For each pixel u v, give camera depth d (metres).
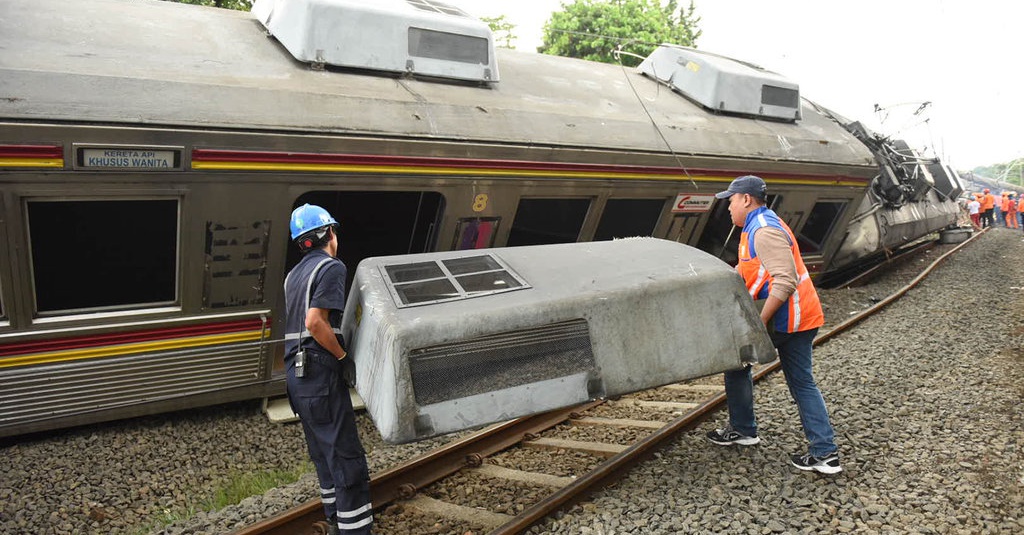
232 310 5.43
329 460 3.27
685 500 3.92
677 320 3.80
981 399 5.54
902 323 8.31
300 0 5.81
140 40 5.28
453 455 4.72
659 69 9.05
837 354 6.86
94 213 4.90
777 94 9.02
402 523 3.94
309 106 5.25
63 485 4.64
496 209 6.27
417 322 3.19
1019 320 8.62
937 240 19.41
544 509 3.74
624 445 4.89
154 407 5.37
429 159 5.69
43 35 4.88
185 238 5.02
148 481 4.83
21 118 4.22
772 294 3.89
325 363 3.25
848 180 9.48
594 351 3.57
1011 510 3.80
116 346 5.10
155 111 4.64
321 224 3.37
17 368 4.81
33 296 4.73
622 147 6.77
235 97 5.00
